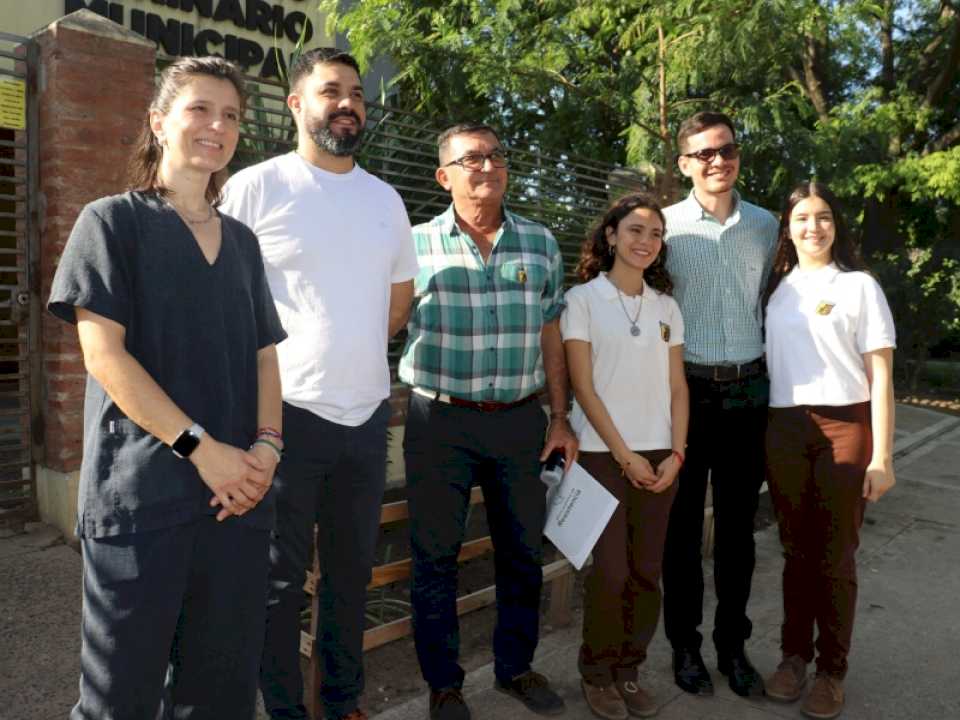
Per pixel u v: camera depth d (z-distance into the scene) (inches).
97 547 70.2
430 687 114.3
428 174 206.4
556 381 120.1
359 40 281.4
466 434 112.3
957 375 524.4
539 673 127.0
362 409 100.7
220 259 75.7
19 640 124.9
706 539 179.9
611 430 112.6
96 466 70.7
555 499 118.0
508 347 112.2
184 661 76.6
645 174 275.3
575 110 316.5
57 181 156.8
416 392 115.4
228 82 76.2
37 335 165.2
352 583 105.3
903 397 475.5
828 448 115.6
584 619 117.7
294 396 97.0
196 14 304.2
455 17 328.2
